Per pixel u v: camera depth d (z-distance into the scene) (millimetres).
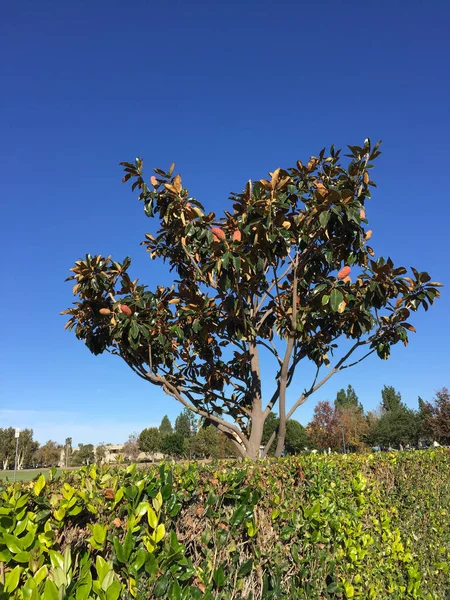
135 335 5465
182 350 6551
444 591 5555
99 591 2002
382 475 5223
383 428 46906
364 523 4613
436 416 35344
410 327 6051
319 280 6121
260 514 3240
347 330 6465
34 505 2209
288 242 5477
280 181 5242
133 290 5816
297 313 6020
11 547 2000
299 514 3584
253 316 6234
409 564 5074
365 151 5516
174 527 2668
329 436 42875
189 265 6477
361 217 5445
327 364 6621
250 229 5340
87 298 6043
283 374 5773
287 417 6000
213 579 2719
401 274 5512
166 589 2326
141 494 2529
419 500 5770
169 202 6090
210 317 5832
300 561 3393
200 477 2957
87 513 2320
